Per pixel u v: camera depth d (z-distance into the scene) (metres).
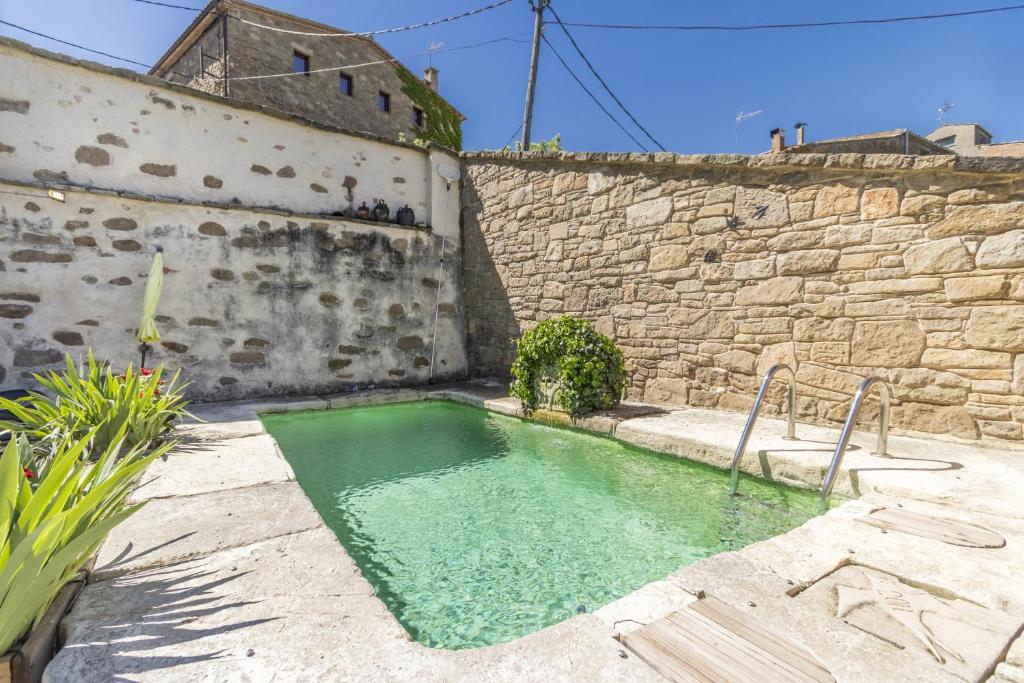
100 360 4.88
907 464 2.96
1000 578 1.73
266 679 1.18
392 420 5.25
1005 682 1.24
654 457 3.89
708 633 1.41
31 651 1.20
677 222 5.00
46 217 4.68
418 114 17.06
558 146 13.52
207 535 1.99
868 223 3.83
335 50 13.84
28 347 4.58
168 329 5.24
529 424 5.06
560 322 5.00
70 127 4.85
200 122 5.56
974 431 3.39
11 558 1.12
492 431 4.79
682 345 4.98
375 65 15.05
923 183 3.59
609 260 5.64
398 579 2.19
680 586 1.68
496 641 1.76
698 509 2.94
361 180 6.75
